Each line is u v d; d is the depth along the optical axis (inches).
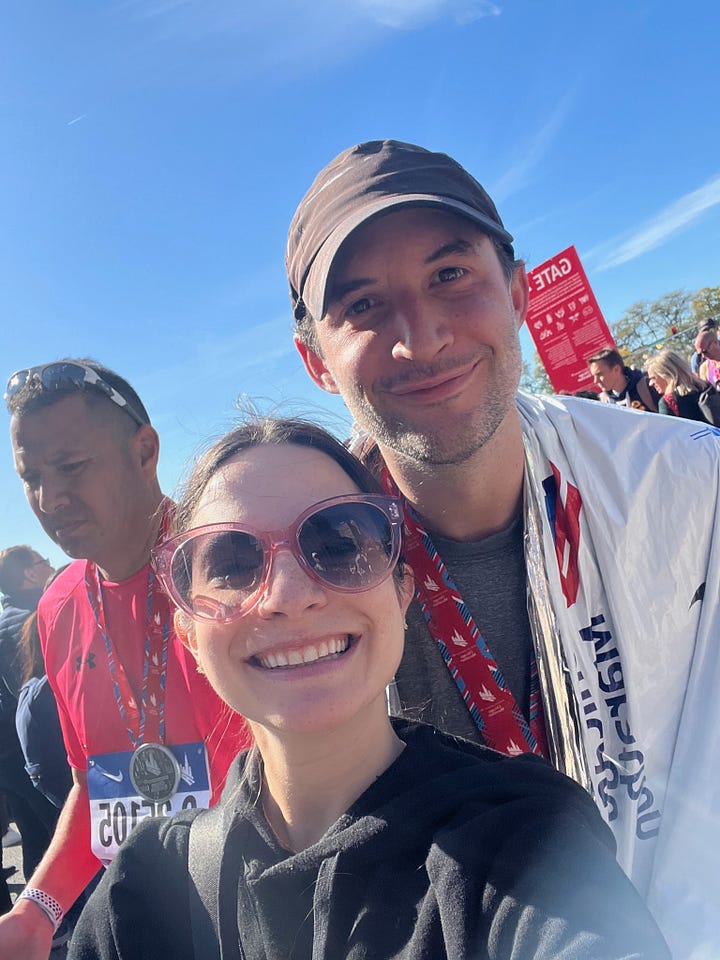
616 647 20.8
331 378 22.7
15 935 23.2
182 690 23.3
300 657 14.2
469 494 20.3
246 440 16.4
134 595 24.5
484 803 12.9
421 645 21.5
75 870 25.3
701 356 96.8
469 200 19.7
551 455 21.5
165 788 23.4
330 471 16.0
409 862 12.7
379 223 18.7
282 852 14.1
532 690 21.1
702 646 20.6
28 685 37.4
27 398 23.5
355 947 12.2
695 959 18.2
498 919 11.0
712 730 19.9
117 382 25.0
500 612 21.5
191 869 14.9
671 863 19.2
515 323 20.9
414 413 19.5
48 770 37.1
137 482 24.6
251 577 14.6
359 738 14.4
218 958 14.1
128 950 14.7
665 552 20.8
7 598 50.7
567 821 12.1
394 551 15.6
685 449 21.1
